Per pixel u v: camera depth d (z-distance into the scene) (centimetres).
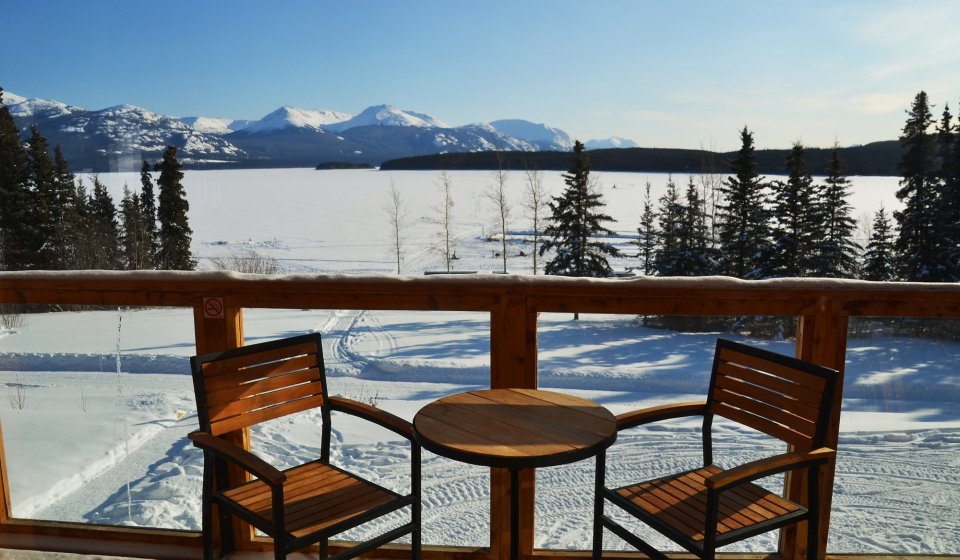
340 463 319
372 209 6469
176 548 255
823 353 229
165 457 281
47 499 266
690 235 1689
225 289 238
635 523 272
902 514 246
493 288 230
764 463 181
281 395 220
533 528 241
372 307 234
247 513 194
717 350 224
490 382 237
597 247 2038
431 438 184
